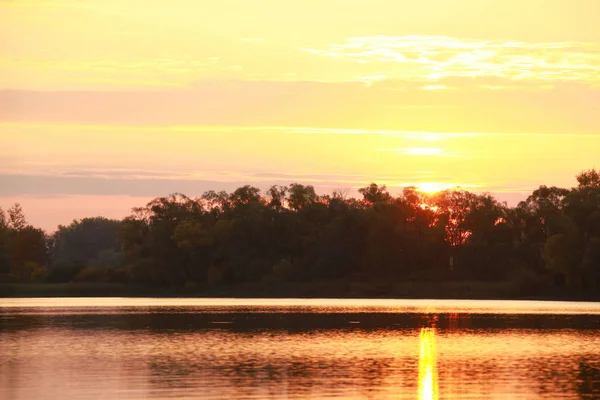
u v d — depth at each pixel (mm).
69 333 110000
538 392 62969
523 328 118250
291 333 109750
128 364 78125
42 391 63906
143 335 106875
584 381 67875
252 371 73500
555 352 87188
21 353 86750
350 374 71812
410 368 75312
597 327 119625
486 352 87438
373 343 96500
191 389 64500
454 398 60812
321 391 63625
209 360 81000
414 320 135125
